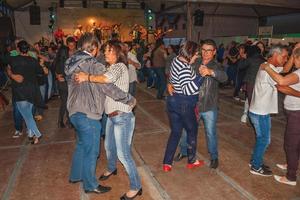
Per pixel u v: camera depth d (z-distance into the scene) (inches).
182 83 143.3
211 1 515.5
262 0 532.7
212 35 834.8
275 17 829.8
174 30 805.9
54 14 719.7
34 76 202.1
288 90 133.6
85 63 121.0
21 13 713.6
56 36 648.4
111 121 139.2
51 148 202.7
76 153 149.3
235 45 454.6
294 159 147.6
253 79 238.2
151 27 765.3
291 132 143.5
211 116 157.8
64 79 233.8
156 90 439.5
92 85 123.3
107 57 126.6
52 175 162.6
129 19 751.7
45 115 291.4
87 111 124.9
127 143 130.3
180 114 151.6
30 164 176.7
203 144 209.0
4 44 431.2
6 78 431.8
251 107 155.8
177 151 196.5
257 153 159.8
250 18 853.8
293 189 147.3
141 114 293.6
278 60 143.9
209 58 148.9
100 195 141.6
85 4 676.7
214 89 154.5
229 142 213.6
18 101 199.6
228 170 168.2
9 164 177.0
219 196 141.3
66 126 251.3
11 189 147.6
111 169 156.3
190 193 143.8
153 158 185.0
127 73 128.1
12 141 216.7
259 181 155.4
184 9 729.0
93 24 722.2
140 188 136.5
